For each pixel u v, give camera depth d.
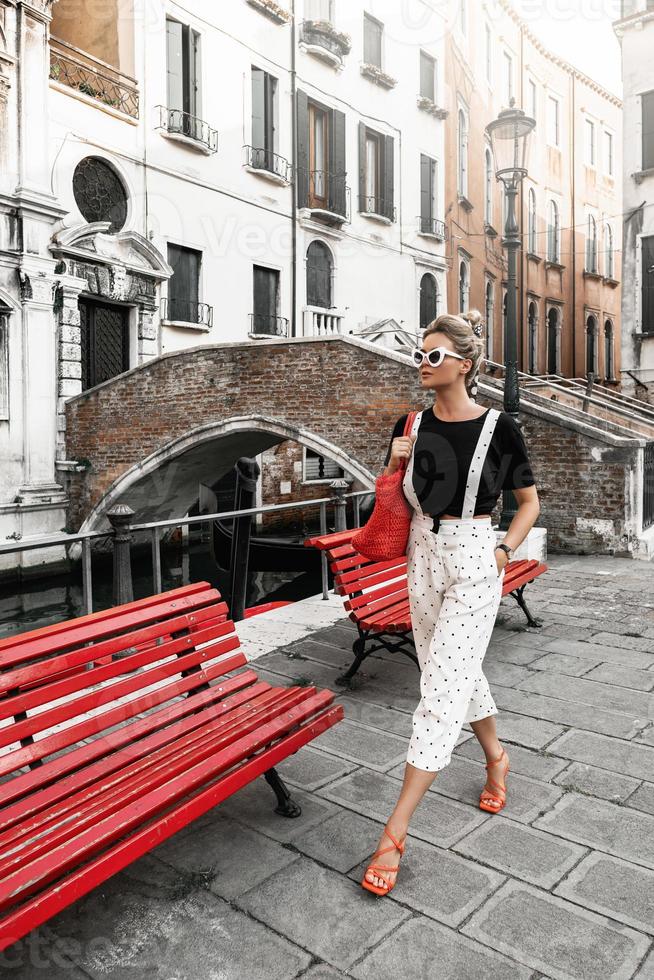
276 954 1.70
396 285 20.19
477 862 2.06
